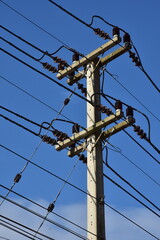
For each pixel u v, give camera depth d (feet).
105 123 55.62
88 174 55.21
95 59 59.11
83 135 56.34
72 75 59.82
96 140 56.08
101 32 58.23
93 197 53.88
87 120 57.26
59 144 56.29
